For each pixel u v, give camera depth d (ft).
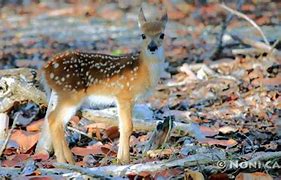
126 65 36.01
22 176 31.45
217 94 48.60
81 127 39.81
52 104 35.96
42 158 35.50
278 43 57.31
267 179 30.25
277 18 87.61
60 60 36.19
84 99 36.35
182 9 102.27
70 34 89.04
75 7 113.39
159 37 35.96
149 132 39.14
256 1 103.19
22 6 118.42
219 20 92.07
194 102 47.50
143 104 44.21
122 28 92.17
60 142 35.19
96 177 30.60
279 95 46.68
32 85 38.50
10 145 37.06
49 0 122.01
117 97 35.96
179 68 57.41
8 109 38.17
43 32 91.91
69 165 31.60
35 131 40.45
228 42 62.90
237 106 45.44
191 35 80.94
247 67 53.98
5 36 89.56
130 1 111.24
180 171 31.53
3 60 69.72
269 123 41.37
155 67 36.04
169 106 46.80
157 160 33.83
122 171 31.30
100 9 109.70
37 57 70.44
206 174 31.42
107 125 39.32
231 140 36.76
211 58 60.39
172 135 37.88
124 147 35.04
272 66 52.54
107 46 77.10
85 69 36.14
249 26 80.33
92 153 36.37
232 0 103.09
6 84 37.99
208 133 38.75
